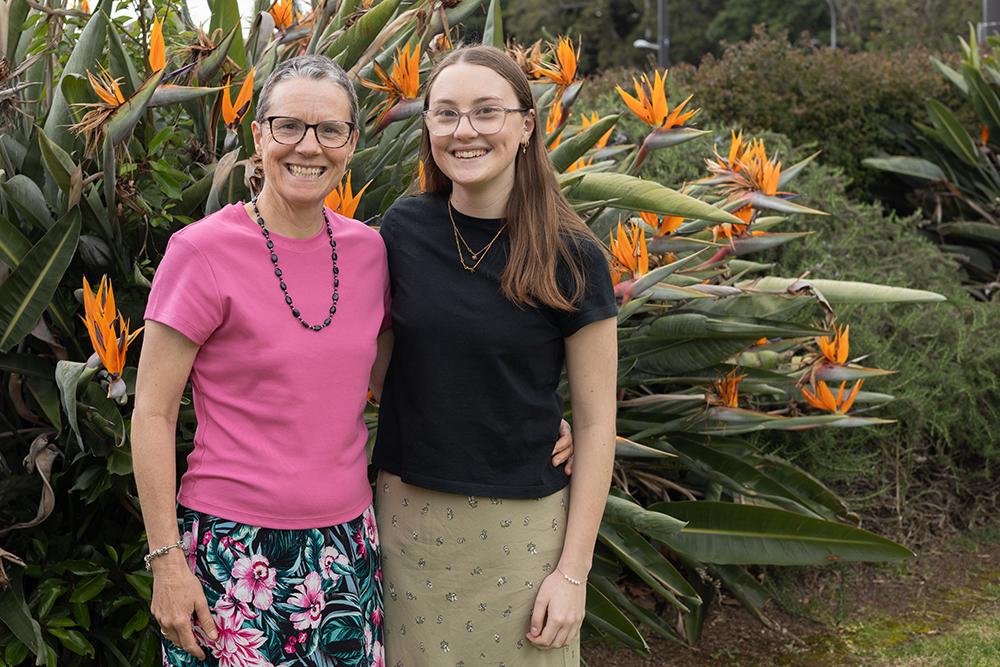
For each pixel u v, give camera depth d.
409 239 1.88
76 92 2.44
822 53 7.16
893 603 3.74
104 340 1.97
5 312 2.24
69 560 2.34
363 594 1.85
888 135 7.00
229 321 1.71
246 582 1.73
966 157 6.48
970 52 6.68
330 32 2.93
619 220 2.93
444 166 1.83
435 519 1.88
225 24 2.85
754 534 2.95
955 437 4.44
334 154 1.73
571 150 2.67
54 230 2.21
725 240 2.97
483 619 1.89
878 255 4.93
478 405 1.83
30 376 2.36
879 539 2.87
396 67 2.60
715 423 3.14
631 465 3.36
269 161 1.73
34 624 2.17
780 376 3.23
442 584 1.89
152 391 1.70
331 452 1.77
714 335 2.93
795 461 3.90
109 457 2.26
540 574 1.90
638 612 3.10
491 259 1.83
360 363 1.79
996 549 4.19
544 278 1.79
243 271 1.72
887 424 4.11
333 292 1.78
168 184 2.45
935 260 5.16
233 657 1.75
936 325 4.49
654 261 3.07
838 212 4.84
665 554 3.54
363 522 1.86
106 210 2.41
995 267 6.56
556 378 1.90
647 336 2.95
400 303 1.86
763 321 2.97
